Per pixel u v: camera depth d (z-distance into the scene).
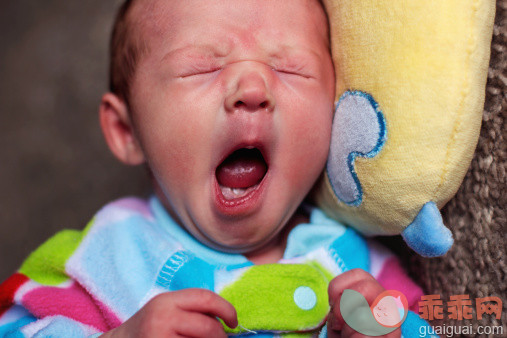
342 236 0.80
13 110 1.50
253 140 0.70
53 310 0.77
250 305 0.71
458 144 0.61
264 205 0.75
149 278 0.76
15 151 1.48
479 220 0.67
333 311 0.64
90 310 0.77
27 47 1.53
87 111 1.49
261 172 0.78
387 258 0.83
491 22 0.59
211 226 0.76
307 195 0.87
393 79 0.64
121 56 0.86
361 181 0.70
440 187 0.63
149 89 0.78
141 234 0.81
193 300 0.61
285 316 0.71
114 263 0.79
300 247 0.80
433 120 0.61
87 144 1.48
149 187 1.41
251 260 0.83
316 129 0.75
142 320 0.61
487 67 0.61
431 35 0.60
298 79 0.75
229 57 0.73
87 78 1.50
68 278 0.81
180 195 0.77
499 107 0.63
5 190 1.46
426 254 0.66
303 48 0.75
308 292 0.73
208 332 0.60
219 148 0.72
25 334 0.74
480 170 0.66
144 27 0.79
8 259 1.43
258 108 0.70
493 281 0.66
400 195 0.65
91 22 1.52
